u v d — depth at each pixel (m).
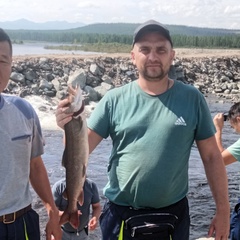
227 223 1.21
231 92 9.18
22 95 6.57
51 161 3.86
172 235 1.18
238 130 1.53
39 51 20.81
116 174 1.21
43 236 2.27
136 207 1.19
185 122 1.16
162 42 1.16
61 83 7.24
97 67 8.11
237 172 3.67
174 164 1.16
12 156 1.05
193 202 3.01
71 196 1.08
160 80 1.17
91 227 1.78
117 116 1.19
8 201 1.04
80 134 1.03
